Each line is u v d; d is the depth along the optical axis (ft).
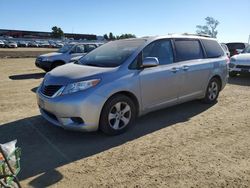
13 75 44.29
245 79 39.47
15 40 268.41
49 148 14.92
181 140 16.11
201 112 21.76
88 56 19.75
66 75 16.07
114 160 13.61
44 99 16.01
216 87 24.30
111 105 15.92
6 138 16.21
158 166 13.05
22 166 12.96
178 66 19.80
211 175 12.32
